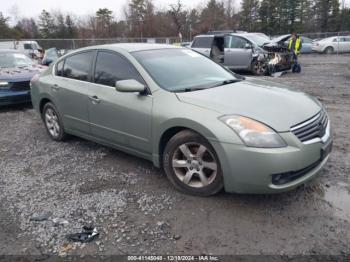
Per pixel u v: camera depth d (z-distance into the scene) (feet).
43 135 19.65
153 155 12.42
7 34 183.83
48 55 58.75
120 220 10.35
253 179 9.87
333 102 26.16
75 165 14.75
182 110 11.10
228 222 10.02
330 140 11.39
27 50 79.61
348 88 32.78
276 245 8.96
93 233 9.71
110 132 14.05
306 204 10.82
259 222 9.96
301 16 190.39
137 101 12.52
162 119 11.54
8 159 15.96
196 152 11.18
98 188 12.46
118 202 11.39
